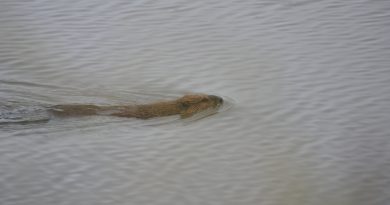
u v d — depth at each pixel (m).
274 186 16.55
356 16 24.25
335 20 24.06
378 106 19.70
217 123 19.14
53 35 23.19
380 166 17.17
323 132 18.64
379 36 23.09
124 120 19.22
